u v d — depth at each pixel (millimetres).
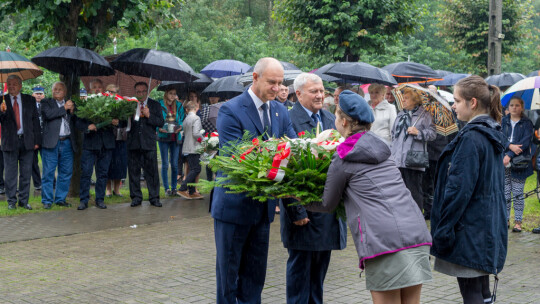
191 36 24047
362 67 9234
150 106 9562
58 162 9453
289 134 4281
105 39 10391
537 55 35156
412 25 15453
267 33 33625
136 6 10133
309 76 4469
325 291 5227
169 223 8383
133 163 9664
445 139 8281
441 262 3787
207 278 5629
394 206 3256
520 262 6234
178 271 5879
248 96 4125
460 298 5020
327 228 4121
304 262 4215
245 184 3588
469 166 3570
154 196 9695
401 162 7625
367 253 3244
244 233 4109
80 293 5141
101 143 9281
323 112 4664
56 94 9297
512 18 19891
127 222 8391
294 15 15219
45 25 10203
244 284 4273
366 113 3369
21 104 9078
